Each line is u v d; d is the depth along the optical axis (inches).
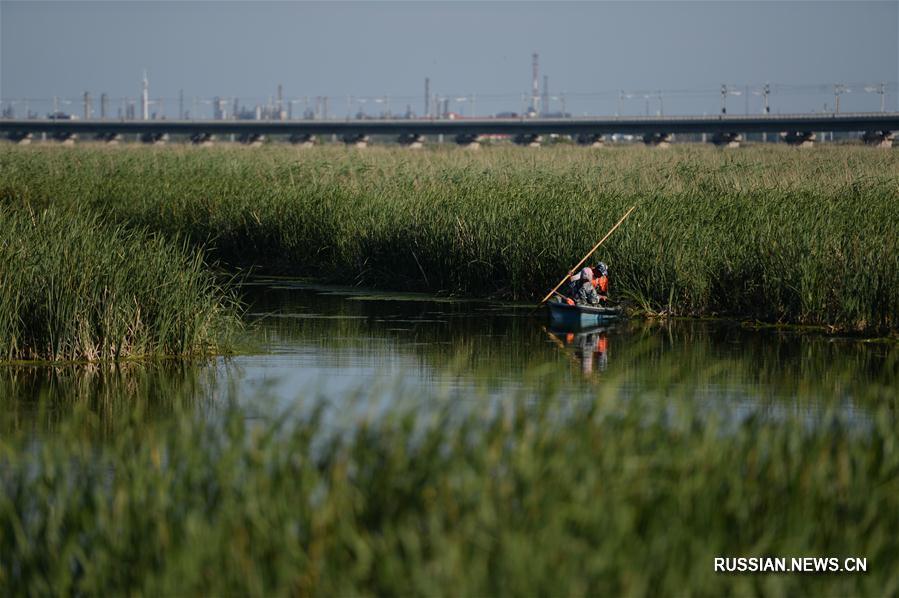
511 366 1525.6
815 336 1784.0
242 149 6412.4
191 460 740.0
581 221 2190.0
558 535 600.7
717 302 2011.6
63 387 1389.0
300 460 749.3
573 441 719.1
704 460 697.6
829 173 3253.0
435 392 1314.0
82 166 3878.0
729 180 2962.6
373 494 674.8
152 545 661.9
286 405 1228.5
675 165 3617.1
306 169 3459.6
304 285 2455.7
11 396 1339.8
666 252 2053.4
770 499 693.9
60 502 737.0
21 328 1542.8
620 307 1939.0
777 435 798.5
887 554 658.2
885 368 1505.9
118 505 709.3
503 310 2096.5
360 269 2468.0
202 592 614.5
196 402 1294.3
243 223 2704.2
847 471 728.3
